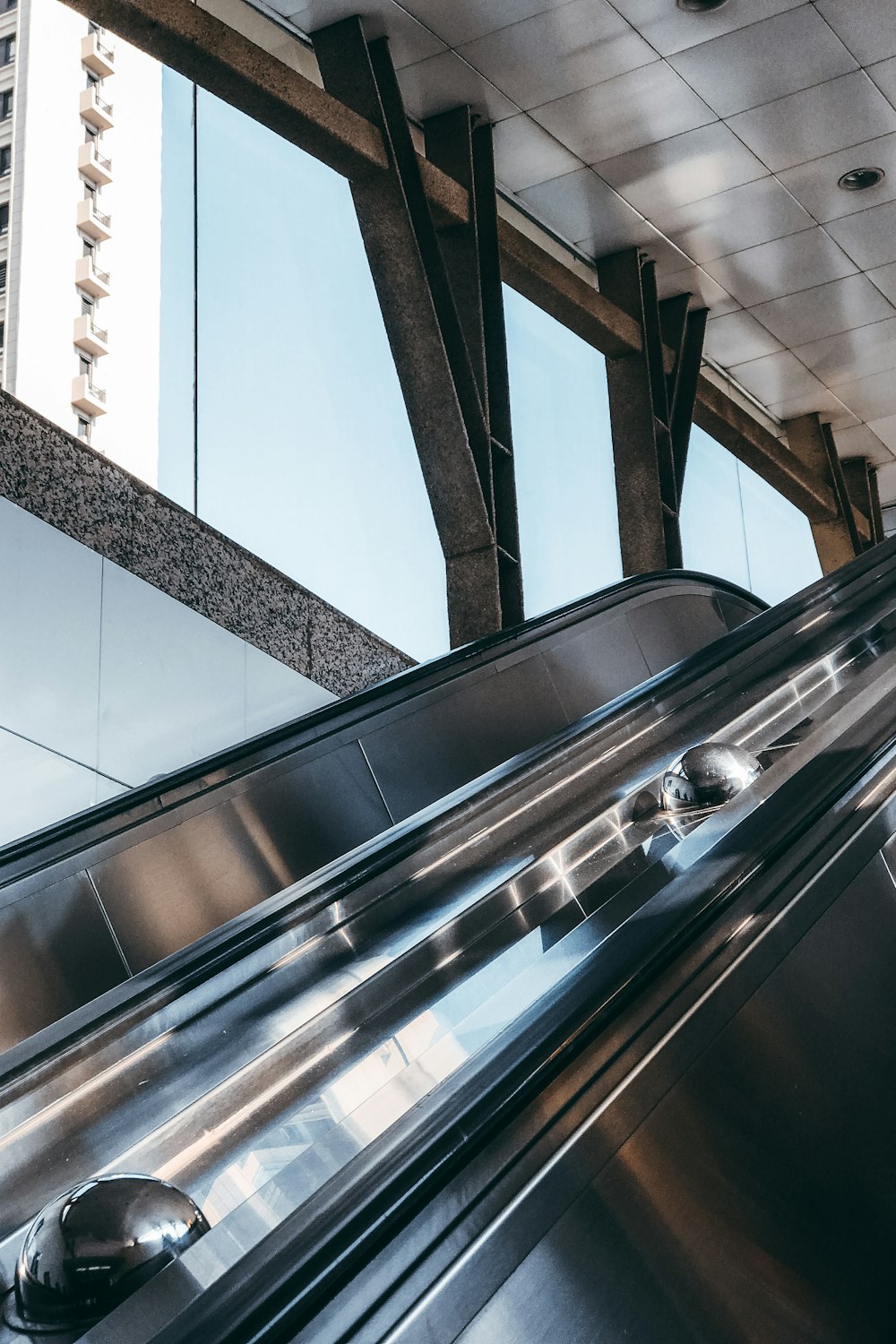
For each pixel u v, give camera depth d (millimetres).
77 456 6266
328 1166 1979
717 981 2023
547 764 4715
